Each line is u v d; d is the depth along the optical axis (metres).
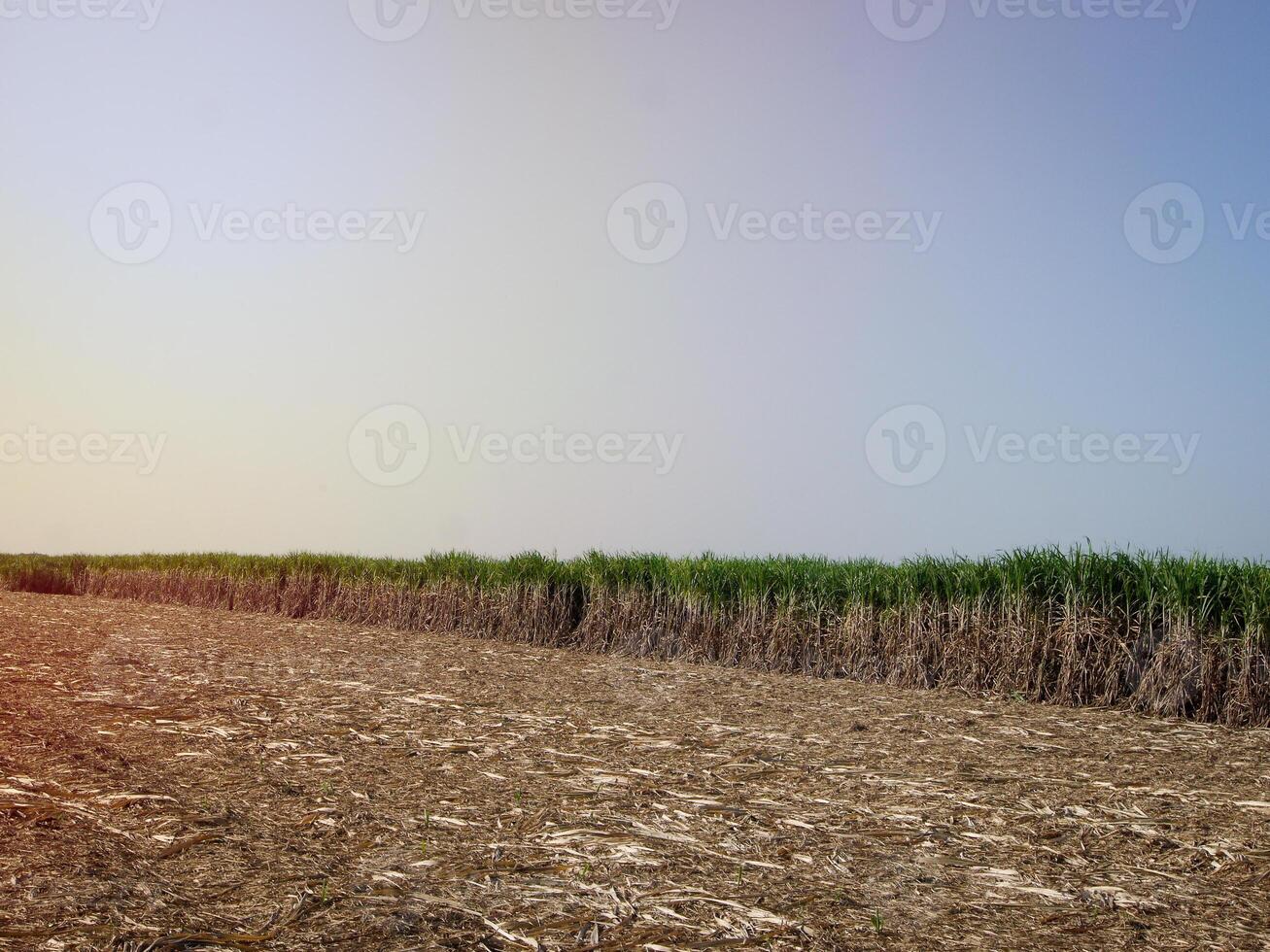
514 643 15.41
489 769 6.15
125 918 3.55
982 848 4.61
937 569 11.09
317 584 20.78
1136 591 9.50
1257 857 4.52
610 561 15.16
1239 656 8.66
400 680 10.31
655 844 4.58
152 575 26.55
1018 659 10.05
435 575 17.92
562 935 3.50
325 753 6.54
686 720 8.19
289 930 3.51
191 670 10.69
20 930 3.38
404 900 3.83
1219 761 6.91
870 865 4.33
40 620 17.00
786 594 12.41
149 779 5.70
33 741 6.59
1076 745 7.39
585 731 7.52
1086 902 3.90
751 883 4.06
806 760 6.63
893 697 9.84
